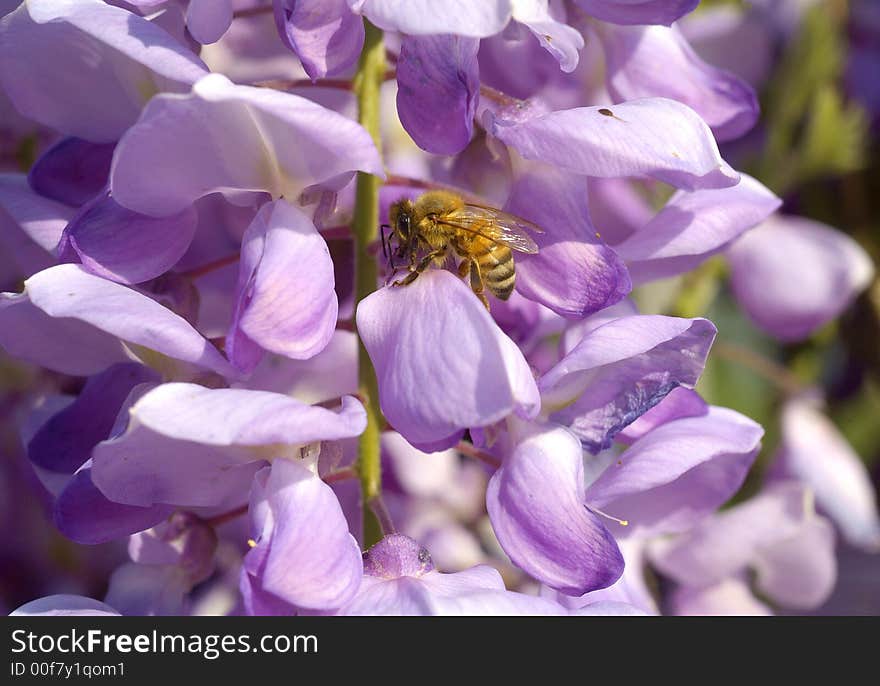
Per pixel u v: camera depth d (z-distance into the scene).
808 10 0.31
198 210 0.24
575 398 0.22
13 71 0.23
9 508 0.30
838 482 0.31
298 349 0.21
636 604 0.24
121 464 0.22
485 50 0.24
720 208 0.24
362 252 0.23
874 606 0.31
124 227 0.22
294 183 0.22
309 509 0.21
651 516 0.24
